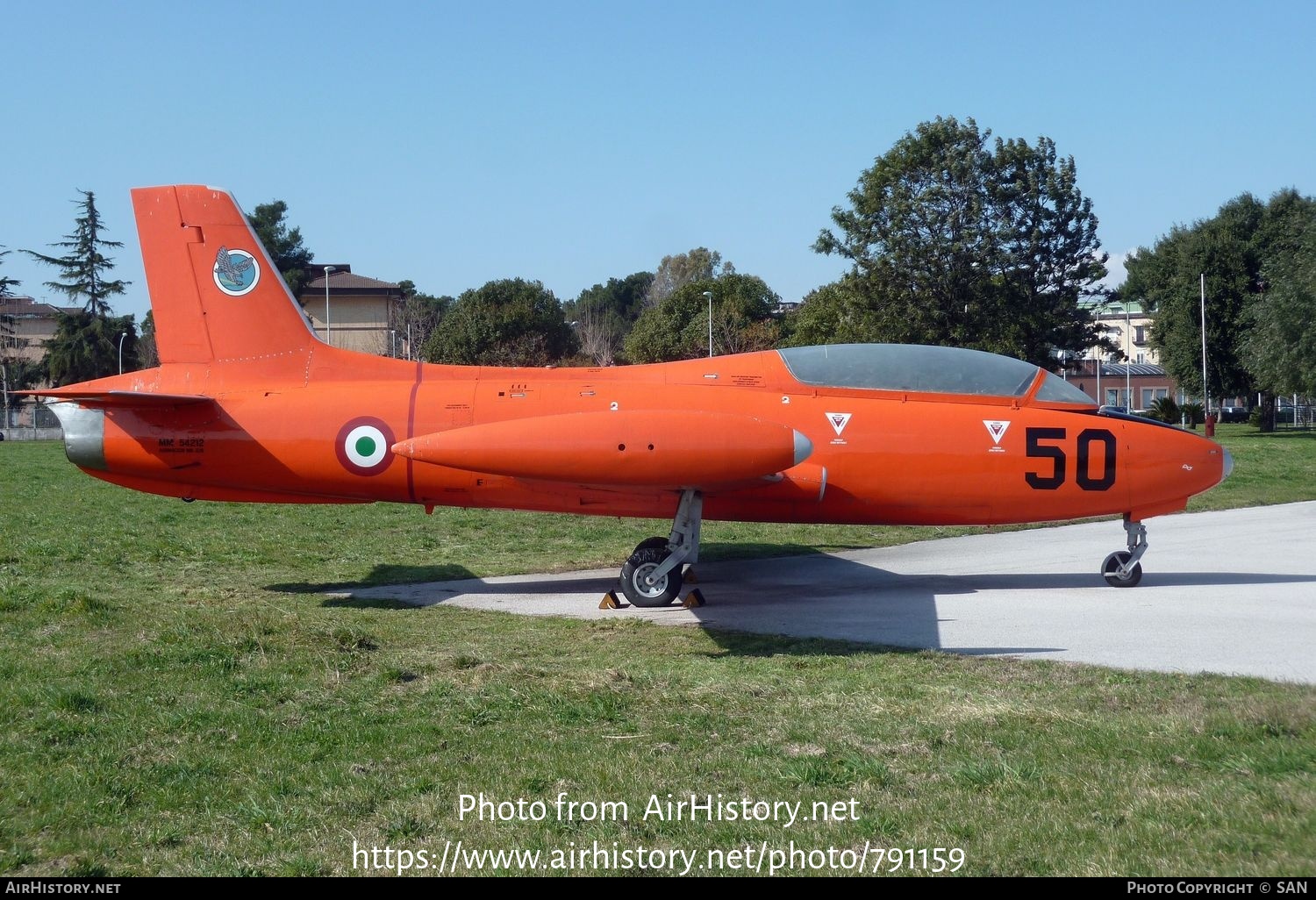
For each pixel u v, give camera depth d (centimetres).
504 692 723
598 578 1296
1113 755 570
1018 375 1238
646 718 664
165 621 931
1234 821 475
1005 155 3788
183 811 522
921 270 3744
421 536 1639
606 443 967
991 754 581
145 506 2036
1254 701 661
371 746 612
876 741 608
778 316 7206
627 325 11950
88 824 506
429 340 6819
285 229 7338
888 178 3766
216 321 1223
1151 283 6309
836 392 1212
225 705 689
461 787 547
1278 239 5650
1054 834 473
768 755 588
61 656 809
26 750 604
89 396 1112
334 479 1174
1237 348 5147
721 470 968
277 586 1238
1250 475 2519
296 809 520
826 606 1088
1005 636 920
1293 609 1032
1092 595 1134
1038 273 3903
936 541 1591
